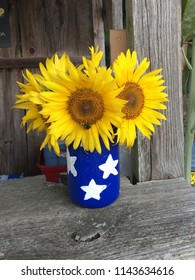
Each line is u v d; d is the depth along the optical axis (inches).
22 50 31.0
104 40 31.6
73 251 12.4
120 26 29.0
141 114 13.9
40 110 13.5
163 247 12.5
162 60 16.5
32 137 32.9
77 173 14.7
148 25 16.0
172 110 17.1
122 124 13.1
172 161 17.7
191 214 14.5
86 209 15.1
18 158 33.1
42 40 31.1
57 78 12.6
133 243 12.7
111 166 14.7
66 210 15.1
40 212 15.0
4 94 31.6
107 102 12.7
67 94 12.9
